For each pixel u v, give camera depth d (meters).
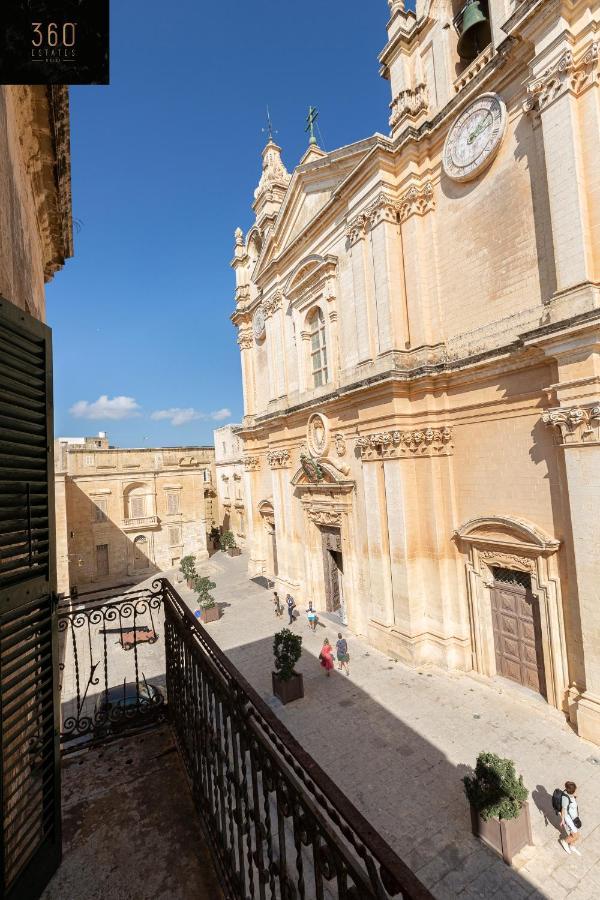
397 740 12.19
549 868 8.23
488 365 13.92
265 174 29.48
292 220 23.97
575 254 11.30
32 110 6.06
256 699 3.31
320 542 22.83
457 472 15.62
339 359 20.33
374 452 17.48
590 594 11.24
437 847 8.86
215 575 34.75
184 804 4.89
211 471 51.91
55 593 4.12
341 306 20.11
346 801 2.32
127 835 4.48
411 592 16.30
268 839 3.00
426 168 16.08
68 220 9.05
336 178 20.61
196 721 4.88
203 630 4.71
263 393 29.95
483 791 8.77
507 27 12.45
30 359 3.90
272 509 29.28
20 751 3.73
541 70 11.85
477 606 14.92
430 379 15.55
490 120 13.77
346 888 2.15
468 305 14.95
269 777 3.05
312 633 20.25
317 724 13.24
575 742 11.41
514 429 13.64
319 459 21.09
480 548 14.79
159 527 37.94
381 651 17.56
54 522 4.16
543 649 12.98
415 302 16.33
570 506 11.58
